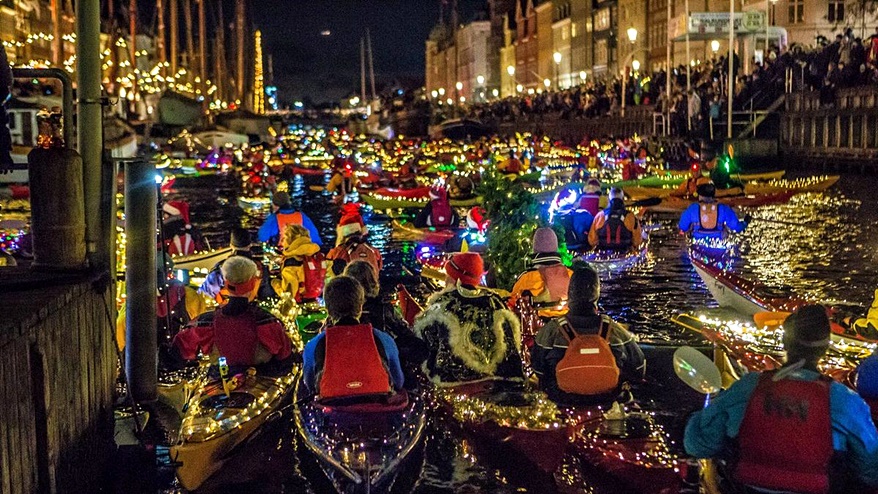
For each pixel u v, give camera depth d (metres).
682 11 68.56
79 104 7.96
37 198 7.27
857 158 40.94
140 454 7.84
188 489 7.40
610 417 7.77
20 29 75.38
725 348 8.73
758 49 58.62
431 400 8.37
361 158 60.09
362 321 7.87
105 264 8.11
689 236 18.70
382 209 31.44
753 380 5.35
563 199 20.66
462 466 7.54
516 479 7.29
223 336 8.34
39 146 7.45
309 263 13.23
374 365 7.46
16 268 7.75
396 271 18.08
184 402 8.66
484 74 138.50
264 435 7.96
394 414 7.44
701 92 50.25
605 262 17.28
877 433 5.22
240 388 8.09
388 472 6.86
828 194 31.59
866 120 40.09
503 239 12.23
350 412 7.41
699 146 47.59
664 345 11.55
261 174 38.28
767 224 24.22
